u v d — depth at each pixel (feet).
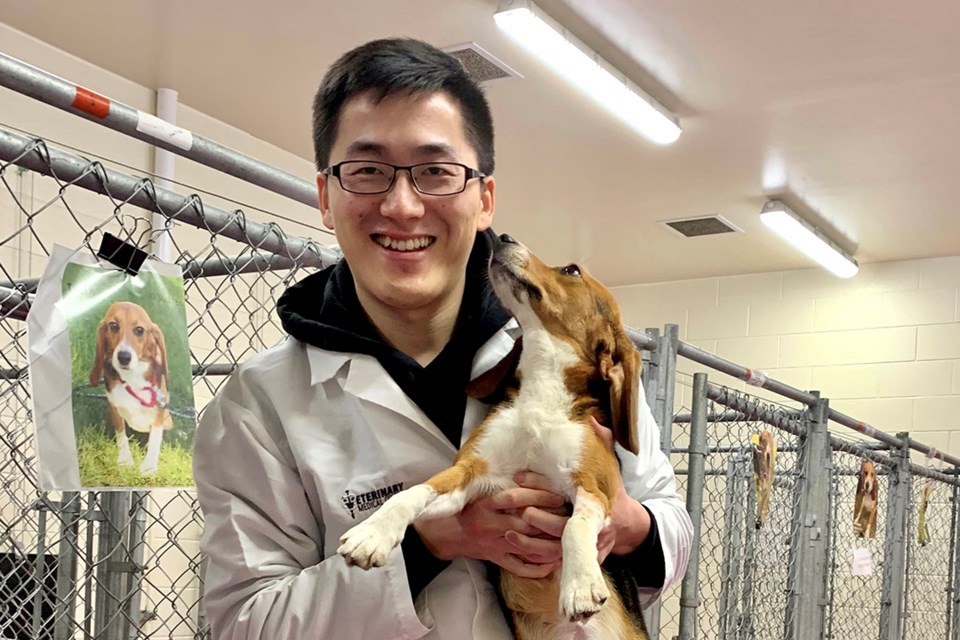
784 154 22.88
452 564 6.35
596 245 30.81
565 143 23.00
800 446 16.84
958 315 29.35
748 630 16.30
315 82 20.17
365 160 6.22
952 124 20.70
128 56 19.12
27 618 9.57
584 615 5.65
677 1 16.67
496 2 17.12
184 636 17.93
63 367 6.11
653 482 7.51
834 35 17.44
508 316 7.24
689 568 12.28
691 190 25.61
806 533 16.66
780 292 32.14
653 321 34.12
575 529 6.03
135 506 8.95
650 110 20.18
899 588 22.24
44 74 6.33
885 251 29.58
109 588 8.99
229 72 19.81
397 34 18.19
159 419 6.64
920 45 17.60
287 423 6.43
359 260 6.35
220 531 6.25
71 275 6.30
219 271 9.57
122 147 19.33
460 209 6.35
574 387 7.21
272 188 8.11
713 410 15.67
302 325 6.58
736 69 18.92
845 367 30.68
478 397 7.07
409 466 6.35
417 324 6.72
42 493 9.34
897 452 22.56
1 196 14.94
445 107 6.34
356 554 5.58
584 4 17.06
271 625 5.88
